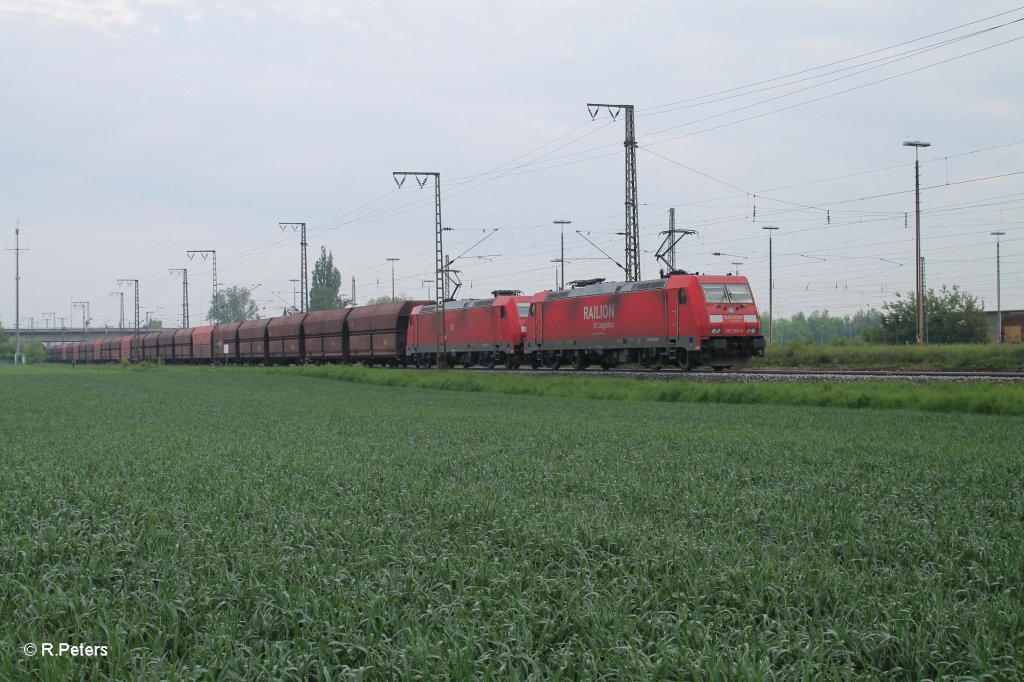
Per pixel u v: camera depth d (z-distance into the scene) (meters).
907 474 15.02
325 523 10.73
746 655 6.23
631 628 6.87
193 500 12.78
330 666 6.33
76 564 9.01
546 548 9.48
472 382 47.94
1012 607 7.30
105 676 6.25
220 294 174.25
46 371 95.38
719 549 9.29
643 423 26.25
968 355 49.34
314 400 40.56
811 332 178.38
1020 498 12.43
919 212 58.28
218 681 6.12
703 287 43.78
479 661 6.27
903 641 6.57
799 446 19.47
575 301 51.84
